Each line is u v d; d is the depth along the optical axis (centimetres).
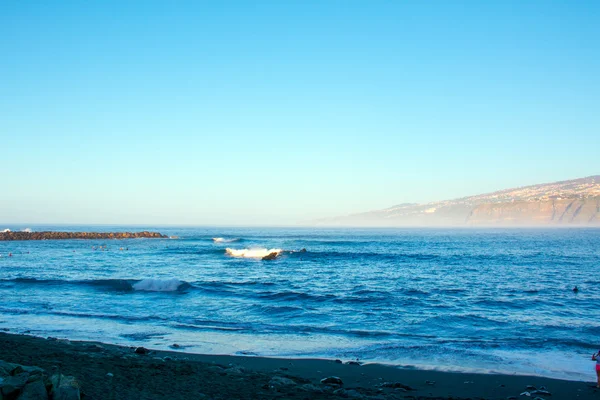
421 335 1484
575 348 1321
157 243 8712
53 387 651
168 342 1379
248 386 898
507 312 1886
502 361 1191
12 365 746
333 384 970
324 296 2244
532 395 939
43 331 1509
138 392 791
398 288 2592
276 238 11281
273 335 1477
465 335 1486
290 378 1003
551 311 1916
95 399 720
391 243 8831
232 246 7569
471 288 2611
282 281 2942
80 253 5812
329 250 6481
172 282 2506
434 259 4859
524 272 3572
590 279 3117
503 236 13462
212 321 1694
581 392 964
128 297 2244
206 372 991
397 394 927
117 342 1369
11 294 2333
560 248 7244
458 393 952
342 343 1376
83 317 1753
